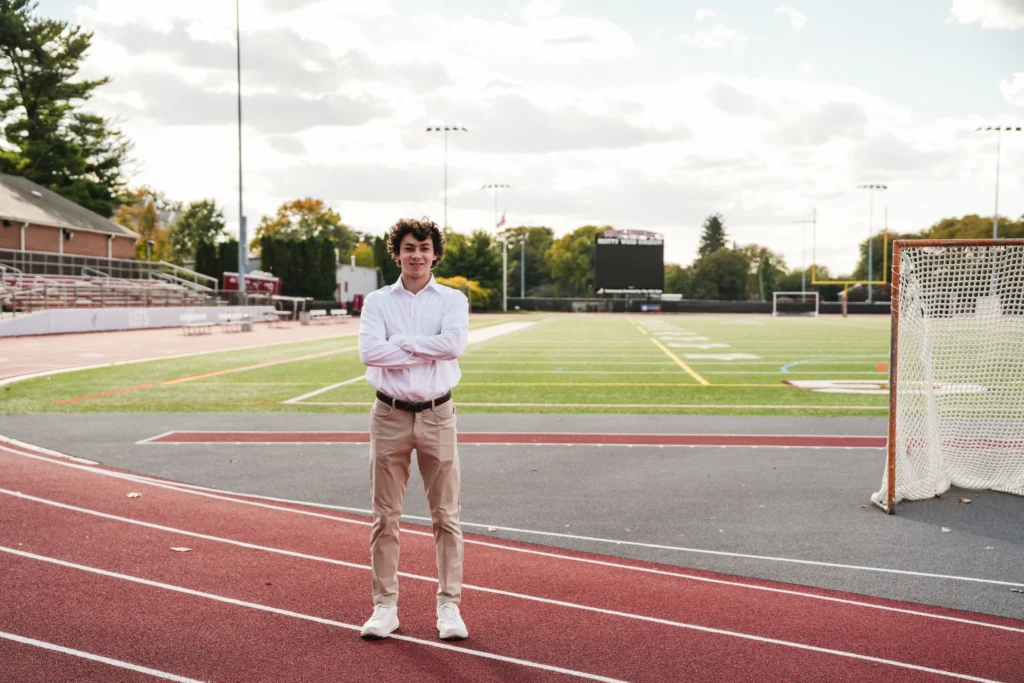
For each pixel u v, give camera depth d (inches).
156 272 1882.4
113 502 249.9
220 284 2158.0
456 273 2933.1
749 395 524.4
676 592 178.9
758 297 4483.3
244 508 246.2
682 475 294.4
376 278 2760.8
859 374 664.4
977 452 300.7
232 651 147.0
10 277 1355.8
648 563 198.8
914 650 149.6
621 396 519.2
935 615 166.4
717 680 137.3
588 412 449.4
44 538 212.7
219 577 185.6
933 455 264.7
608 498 260.8
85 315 1261.1
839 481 285.3
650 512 244.4
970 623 162.4
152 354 856.3
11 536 213.9
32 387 557.3
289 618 162.4
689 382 602.2
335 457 325.1
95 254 1754.4
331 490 270.4
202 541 212.5
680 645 151.0
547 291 4411.9
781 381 609.6
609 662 143.6
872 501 254.1
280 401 492.4
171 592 175.9
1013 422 315.6
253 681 135.7
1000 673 140.7
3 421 411.5
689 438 369.1
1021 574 191.2
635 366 738.2
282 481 283.0
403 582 183.5
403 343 143.9
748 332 1403.8
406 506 249.6
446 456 149.7
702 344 1059.9
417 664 142.1
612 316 2529.5
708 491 270.5
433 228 148.4
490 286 2938.0
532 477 290.8
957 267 297.6
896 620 163.8
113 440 359.6
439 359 145.6
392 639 152.7
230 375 644.1
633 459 322.7
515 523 232.7
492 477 290.8
